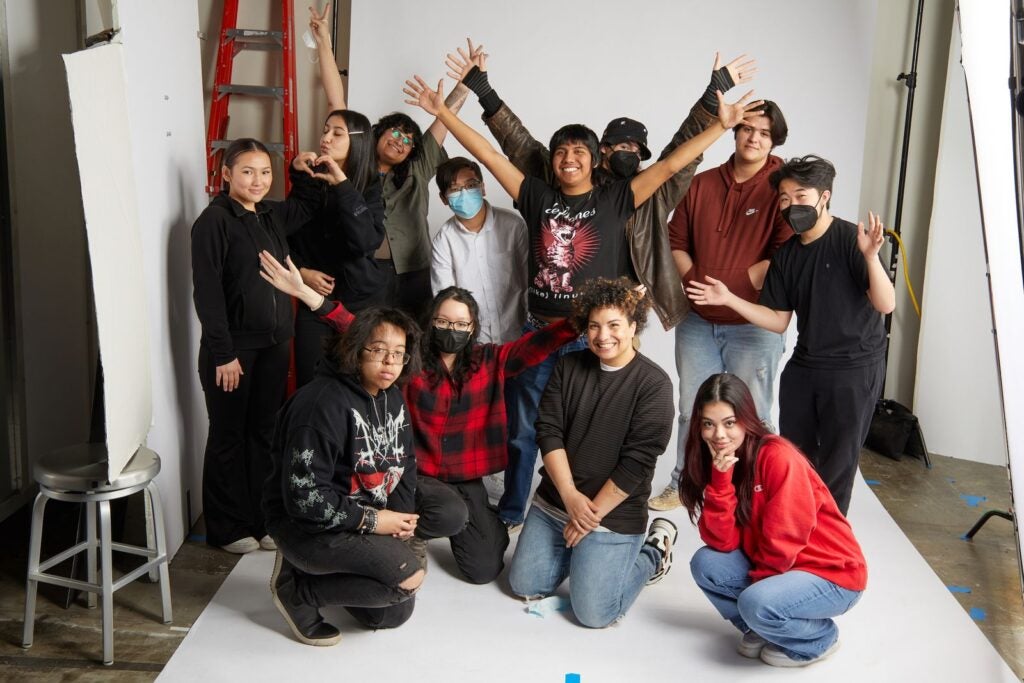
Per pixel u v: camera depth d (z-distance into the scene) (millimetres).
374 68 4340
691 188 3709
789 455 2654
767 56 4336
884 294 3031
